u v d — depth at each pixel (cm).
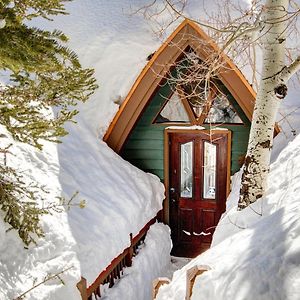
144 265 730
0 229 452
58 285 459
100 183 699
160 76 764
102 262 557
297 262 285
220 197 884
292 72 555
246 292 291
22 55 367
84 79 472
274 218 400
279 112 788
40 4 413
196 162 883
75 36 867
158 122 862
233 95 769
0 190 469
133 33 852
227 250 392
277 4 541
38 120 489
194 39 729
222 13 784
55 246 498
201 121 832
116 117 806
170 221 919
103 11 898
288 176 571
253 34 617
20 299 410
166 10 848
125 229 653
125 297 623
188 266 463
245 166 603
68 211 570
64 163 669
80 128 798
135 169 828
